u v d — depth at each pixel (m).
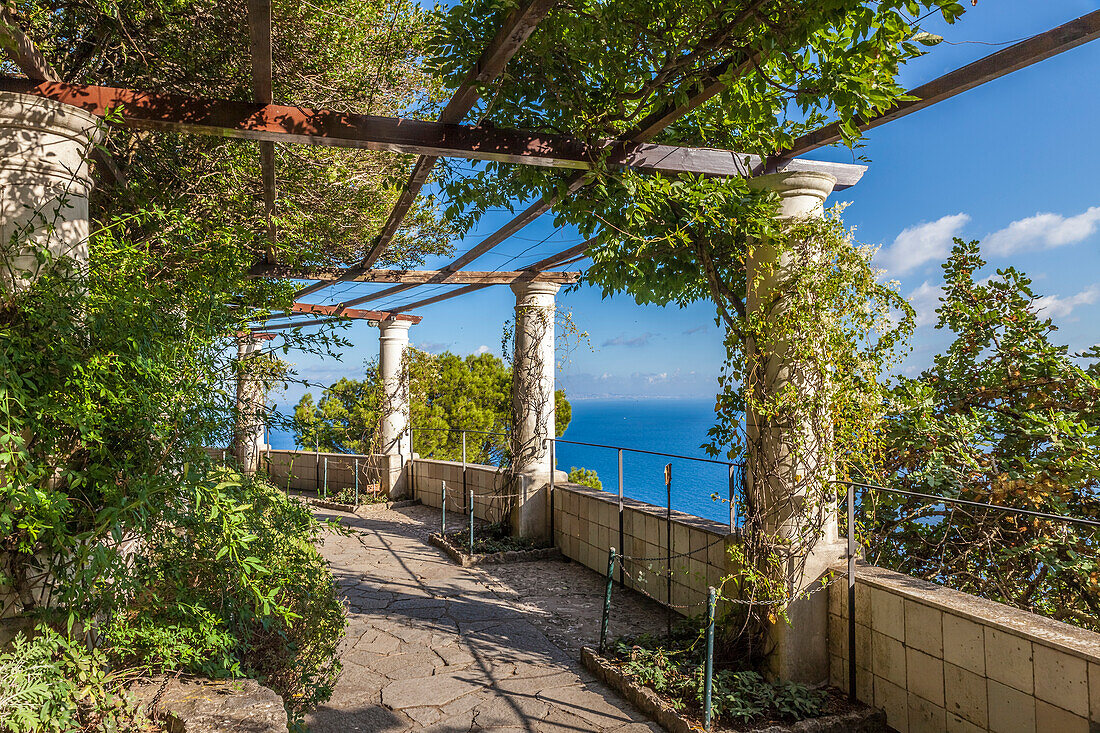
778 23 2.24
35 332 1.96
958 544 4.09
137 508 1.98
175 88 4.09
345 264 6.71
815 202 3.61
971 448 4.32
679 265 4.36
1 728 1.56
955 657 2.89
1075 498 3.98
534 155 3.28
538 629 4.71
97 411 2.00
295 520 2.96
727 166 3.60
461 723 3.32
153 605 2.23
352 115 3.04
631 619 4.91
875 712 3.24
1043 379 4.35
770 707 3.30
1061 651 2.48
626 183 3.29
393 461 9.94
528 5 2.19
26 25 3.03
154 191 3.73
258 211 4.69
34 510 1.87
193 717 1.89
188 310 2.42
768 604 3.50
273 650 2.81
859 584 3.40
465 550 6.74
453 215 4.20
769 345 3.56
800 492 3.51
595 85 3.25
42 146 2.42
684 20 2.56
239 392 2.73
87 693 1.88
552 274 7.30
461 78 2.98
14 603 2.12
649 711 3.40
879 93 2.29
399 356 10.17
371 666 4.02
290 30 4.05
